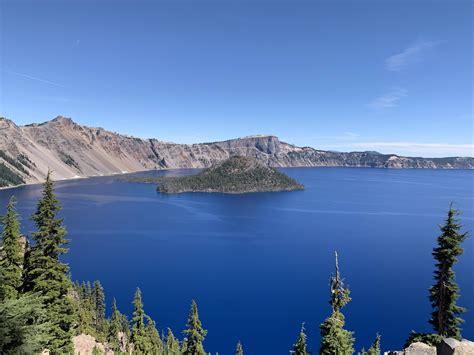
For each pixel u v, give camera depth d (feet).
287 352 371.56
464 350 76.02
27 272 121.29
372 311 447.01
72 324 129.18
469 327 391.65
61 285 120.37
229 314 460.14
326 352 116.57
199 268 639.76
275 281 577.43
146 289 545.44
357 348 359.46
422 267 622.95
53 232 124.67
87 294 398.42
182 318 451.94
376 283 545.44
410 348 92.48
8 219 121.80
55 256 124.67
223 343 390.21
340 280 119.03
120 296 520.01
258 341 392.88
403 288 523.29
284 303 493.77
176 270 629.51
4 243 120.06
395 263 647.56
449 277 126.72
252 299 507.30
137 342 224.74
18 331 60.80
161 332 415.85
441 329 126.93
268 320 443.32
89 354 251.39
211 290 540.93
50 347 114.73
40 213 123.03
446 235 126.72
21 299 64.28
